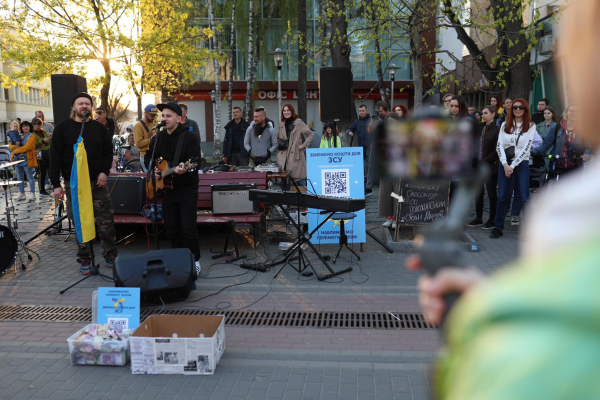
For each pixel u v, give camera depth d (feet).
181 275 17.99
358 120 39.40
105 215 22.34
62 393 12.32
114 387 12.57
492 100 33.32
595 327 0.95
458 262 1.79
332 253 24.29
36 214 35.29
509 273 1.17
